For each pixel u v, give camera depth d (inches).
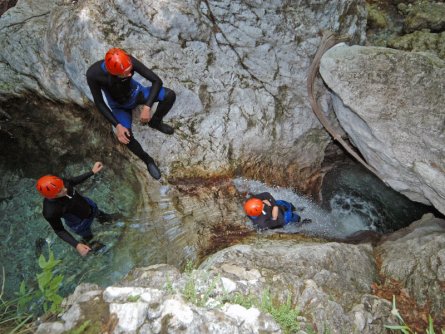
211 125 198.7
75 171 215.5
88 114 217.6
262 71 199.0
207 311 107.8
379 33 251.4
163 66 189.6
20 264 183.3
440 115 155.0
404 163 162.9
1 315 130.1
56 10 203.0
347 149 196.9
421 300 137.5
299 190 212.4
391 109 162.1
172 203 189.5
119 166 206.2
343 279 141.2
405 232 179.8
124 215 192.5
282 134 205.3
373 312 129.2
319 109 199.9
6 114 232.8
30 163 221.9
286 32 192.5
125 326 103.3
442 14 238.2
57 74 211.8
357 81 167.5
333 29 196.9
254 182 202.5
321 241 183.9
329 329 119.3
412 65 162.6
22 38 218.2
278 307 122.0
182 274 129.7
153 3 184.4
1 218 201.5
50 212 153.7
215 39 192.5
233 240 173.6
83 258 181.5
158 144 196.1
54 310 113.3
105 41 183.5
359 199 215.2
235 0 187.8
